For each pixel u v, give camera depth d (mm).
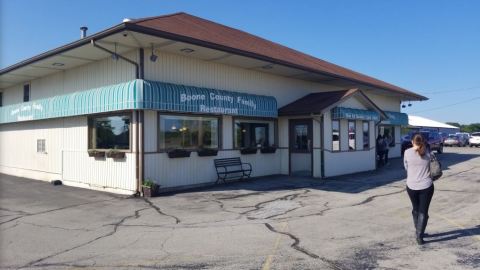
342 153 18562
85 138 15352
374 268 5898
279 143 18750
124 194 13328
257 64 16156
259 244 7305
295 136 18297
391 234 7848
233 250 6969
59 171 17062
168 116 13883
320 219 9320
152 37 11875
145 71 13227
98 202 12000
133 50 13359
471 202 11039
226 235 8016
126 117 13547
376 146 22797
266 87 18141
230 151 16281
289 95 19484
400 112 31344
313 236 7793
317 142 17391
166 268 6113
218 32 17531
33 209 11078
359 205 11008
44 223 9391
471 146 47125
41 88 18797
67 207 11312
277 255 6621
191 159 14609
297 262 6230
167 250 7078
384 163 23938
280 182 16000
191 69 14750
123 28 10945
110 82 14438
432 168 7266
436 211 9945
